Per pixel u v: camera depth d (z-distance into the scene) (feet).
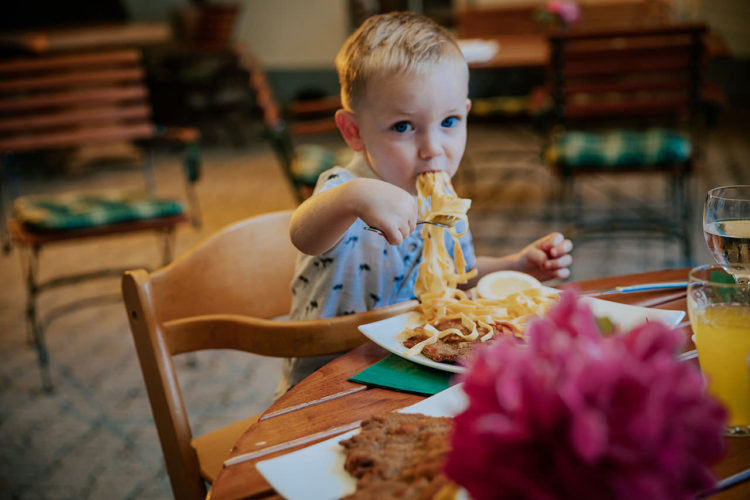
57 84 10.64
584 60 10.32
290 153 10.31
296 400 2.57
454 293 3.29
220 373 8.54
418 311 3.25
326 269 3.95
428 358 2.76
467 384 1.42
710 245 3.12
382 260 4.07
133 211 8.94
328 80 27.14
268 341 3.28
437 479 1.66
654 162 10.18
